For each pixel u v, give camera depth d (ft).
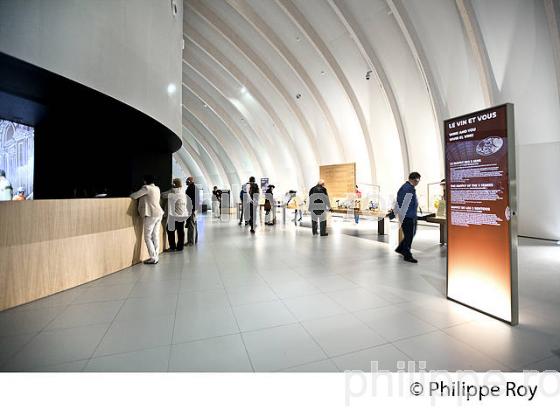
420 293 10.80
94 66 11.60
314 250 19.21
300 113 44.01
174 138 21.22
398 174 35.76
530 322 8.23
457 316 8.71
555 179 21.53
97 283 12.14
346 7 28.37
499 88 23.50
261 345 7.06
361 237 24.88
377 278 12.75
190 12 37.70
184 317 8.71
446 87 27.20
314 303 9.84
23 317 8.69
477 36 22.22
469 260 9.30
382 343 7.14
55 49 9.98
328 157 45.37
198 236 25.72
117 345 7.06
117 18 12.94
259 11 33.65
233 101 51.06
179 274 13.52
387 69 30.68
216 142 69.77
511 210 7.97
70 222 11.55
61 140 18.66
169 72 19.01
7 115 14.12
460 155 9.46
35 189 17.67
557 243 20.65
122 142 20.94
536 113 22.03
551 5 18.54
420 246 20.17
